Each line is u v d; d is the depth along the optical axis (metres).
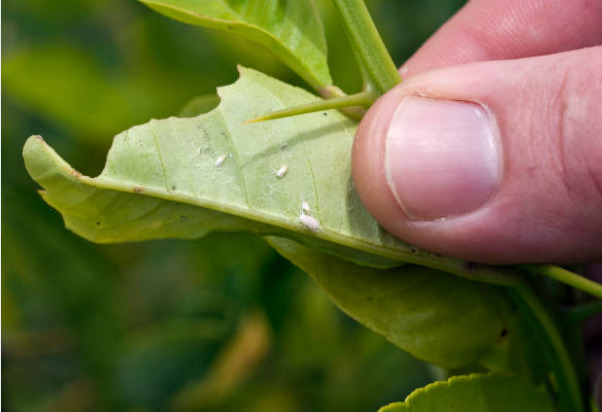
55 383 0.27
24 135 0.26
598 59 0.18
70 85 0.25
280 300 0.24
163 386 0.25
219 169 0.17
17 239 0.25
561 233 0.18
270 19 0.18
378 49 0.18
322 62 0.18
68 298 0.26
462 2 0.27
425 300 0.18
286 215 0.18
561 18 0.22
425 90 0.18
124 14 0.27
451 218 0.18
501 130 0.18
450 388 0.18
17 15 0.27
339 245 0.18
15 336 0.27
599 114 0.18
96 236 0.18
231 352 0.25
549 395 0.19
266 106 0.18
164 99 0.25
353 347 0.25
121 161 0.17
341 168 0.18
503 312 0.19
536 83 0.18
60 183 0.17
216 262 0.25
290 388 0.25
